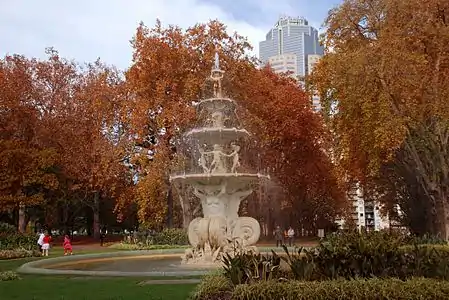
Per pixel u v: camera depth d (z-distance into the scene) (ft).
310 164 142.51
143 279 38.19
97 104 116.26
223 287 26.94
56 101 137.28
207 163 55.77
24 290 34.50
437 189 76.23
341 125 85.20
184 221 100.01
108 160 110.32
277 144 131.44
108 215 177.58
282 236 117.91
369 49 73.61
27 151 126.21
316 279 26.53
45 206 140.46
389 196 119.55
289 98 127.75
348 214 178.29
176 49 104.47
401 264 26.50
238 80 105.81
